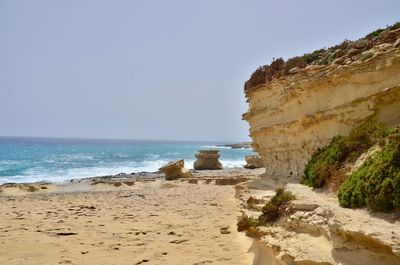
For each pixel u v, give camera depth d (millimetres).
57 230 16641
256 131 22281
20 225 17766
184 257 12359
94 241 14680
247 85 24344
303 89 16594
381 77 12719
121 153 111875
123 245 14023
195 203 24812
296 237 8594
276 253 8688
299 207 9656
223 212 20922
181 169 44062
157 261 12039
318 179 12281
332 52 18016
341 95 14438
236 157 102625
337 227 7078
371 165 8500
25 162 70125
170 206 23766
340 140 13141
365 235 6266
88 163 73000
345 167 11227
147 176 48969
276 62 22312
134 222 18484
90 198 28797
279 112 19656
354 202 8320
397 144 7734
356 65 13500
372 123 12266
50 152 105562
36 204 25406
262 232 10320
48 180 44750
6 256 12625
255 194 14195
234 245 13430
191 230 16344
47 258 12430
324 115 15055
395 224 6676
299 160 17547
